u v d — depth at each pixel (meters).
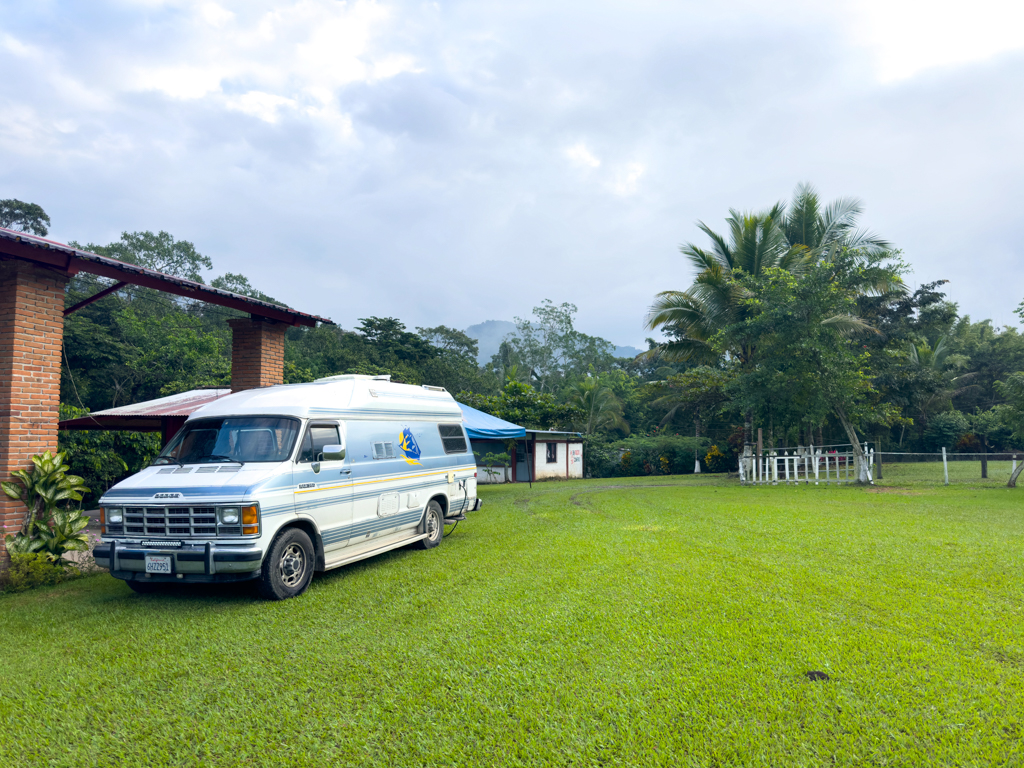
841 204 25.20
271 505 6.45
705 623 5.23
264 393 7.94
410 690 4.12
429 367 44.25
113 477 16.09
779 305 19.20
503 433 17.66
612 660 4.50
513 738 3.46
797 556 7.84
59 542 7.84
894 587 6.27
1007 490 16.78
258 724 3.74
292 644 5.12
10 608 6.59
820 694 3.85
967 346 43.22
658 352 26.38
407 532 8.99
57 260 8.06
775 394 20.00
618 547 8.66
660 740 3.38
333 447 7.28
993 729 3.40
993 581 6.43
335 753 3.38
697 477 28.56
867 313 26.22
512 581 6.90
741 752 3.23
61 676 4.61
